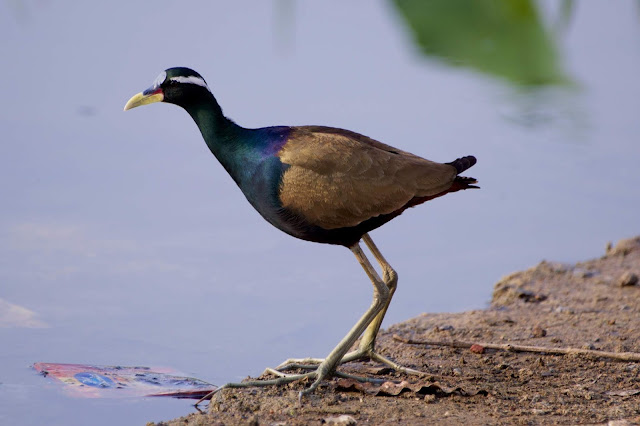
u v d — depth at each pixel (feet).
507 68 75.77
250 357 39.55
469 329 42.68
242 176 36.19
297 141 35.37
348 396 33.42
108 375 36.81
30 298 43.78
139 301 44.19
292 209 35.04
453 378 35.94
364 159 34.91
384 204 34.91
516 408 32.42
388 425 30.63
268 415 31.63
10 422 32.68
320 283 46.88
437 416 31.50
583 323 43.32
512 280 49.08
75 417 33.27
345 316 43.52
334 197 34.60
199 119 36.88
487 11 81.76
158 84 37.14
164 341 40.68
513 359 38.42
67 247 48.62
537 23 80.38
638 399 33.55
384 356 38.91
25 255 47.57
